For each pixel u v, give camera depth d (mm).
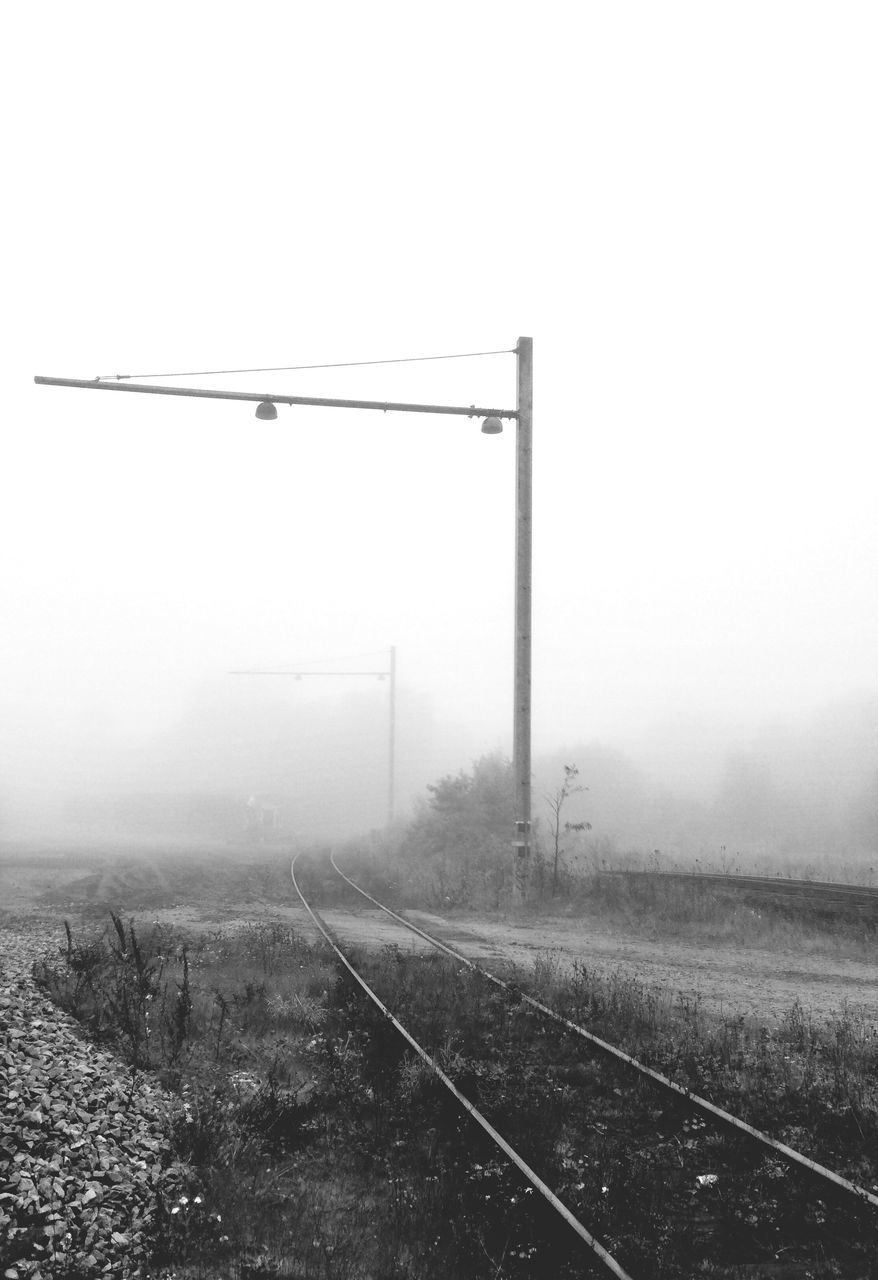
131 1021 8719
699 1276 5043
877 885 25219
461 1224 5555
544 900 20453
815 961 14430
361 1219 5738
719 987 12234
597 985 11234
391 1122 7113
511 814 32250
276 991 10961
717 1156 6484
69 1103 6613
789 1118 7164
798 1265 5156
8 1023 7949
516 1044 8961
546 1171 6125
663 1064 8258
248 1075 8086
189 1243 5348
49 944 13602
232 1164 6383
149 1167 6133
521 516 21531
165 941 14070
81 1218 5328
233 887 25297
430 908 20641
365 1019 9641
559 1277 5008
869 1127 6930
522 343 21562
